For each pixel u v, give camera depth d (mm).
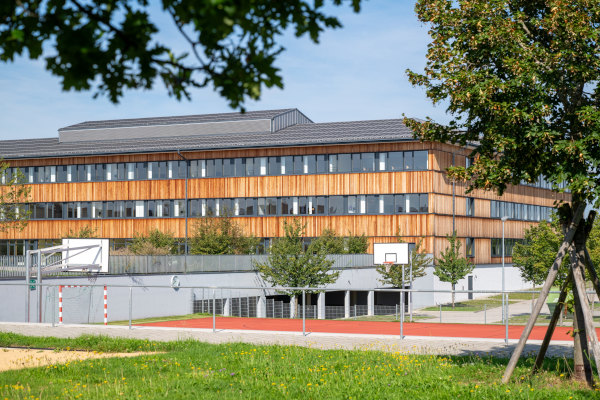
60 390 10984
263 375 12273
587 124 10023
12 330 20484
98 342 17703
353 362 13586
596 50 10375
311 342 17641
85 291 31812
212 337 18719
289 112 71625
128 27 4082
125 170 62938
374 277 51594
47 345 17781
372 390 10633
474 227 61562
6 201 44969
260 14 4395
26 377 12406
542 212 75062
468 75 10922
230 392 10664
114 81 4281
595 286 10961
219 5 3762
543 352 11633
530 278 46312
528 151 10688
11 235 65750
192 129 70438
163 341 17812
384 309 51094
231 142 60219
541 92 10414
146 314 35344
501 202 66500
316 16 4445
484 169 10969
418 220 55406
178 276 37469
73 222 64125
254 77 4410
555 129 10633
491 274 64188
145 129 72000
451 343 17188
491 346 16594
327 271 44906
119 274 34031
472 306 33219
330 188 57594
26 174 65562
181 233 61031
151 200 62281
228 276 41312
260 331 19984
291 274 42969
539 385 10891
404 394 10344
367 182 56688
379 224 56312
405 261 47281
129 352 16578
